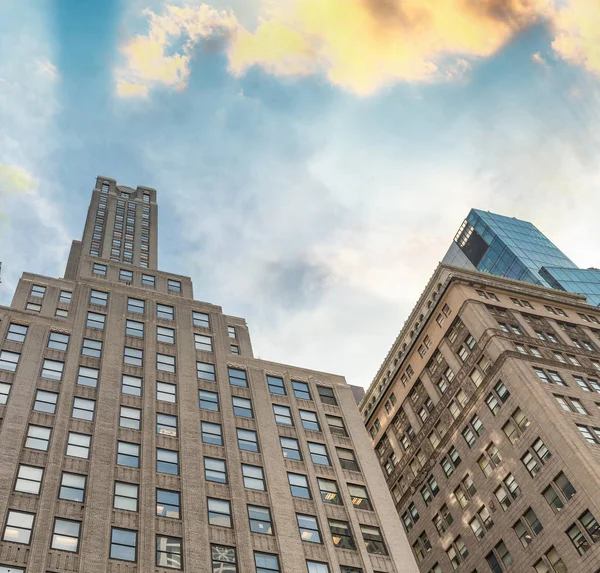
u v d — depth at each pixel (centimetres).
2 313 6025
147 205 10812
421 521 8156
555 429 6525
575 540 5941
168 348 6488
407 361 9400
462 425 7894
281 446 5838
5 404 5088
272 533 4906
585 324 8956
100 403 5441
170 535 4522
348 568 4888
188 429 5547
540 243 14450
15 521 4181
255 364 6775
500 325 8325
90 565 4097
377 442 9644
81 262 7881
